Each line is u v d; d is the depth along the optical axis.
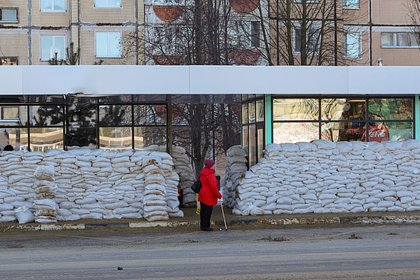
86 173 17.58
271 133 19.42
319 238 14.96
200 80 18.28
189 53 32.16
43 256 12.60
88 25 40.53
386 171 18.66
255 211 18.08
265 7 37.41
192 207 21.11
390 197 18.58
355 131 19.89
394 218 17.77
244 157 20.53
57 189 17.34
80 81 17.88
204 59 32.19
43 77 17.78
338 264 10.96
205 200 16.61
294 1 34.47
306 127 19.64
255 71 18.42
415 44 44.12
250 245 13.84
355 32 40.69
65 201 17.41
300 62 36.09
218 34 32.69
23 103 20.89
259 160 19.11
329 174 18.44
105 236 15.82
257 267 10.77
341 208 18.38
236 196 18.83
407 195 18.59
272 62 37.22
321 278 9.73
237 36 35.50
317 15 36.97
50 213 16.98
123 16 40.66
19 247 14.09
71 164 17.53
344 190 18.42
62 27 41.22
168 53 34.00
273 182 18.28
